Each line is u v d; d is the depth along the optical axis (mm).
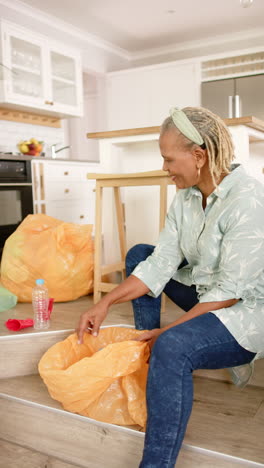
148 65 6000
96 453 1455
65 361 1533
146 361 1418
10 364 1796
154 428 1121
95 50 5863
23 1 4641
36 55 4414
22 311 2113
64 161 4199
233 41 5742
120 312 2045
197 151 1255
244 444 1292
